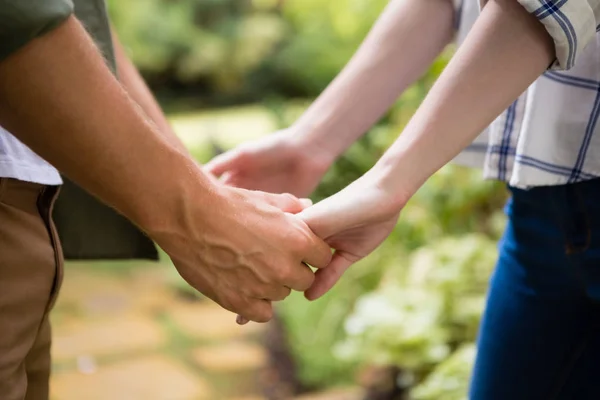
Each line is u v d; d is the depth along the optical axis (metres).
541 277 1.32
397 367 2.21
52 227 1.28
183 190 1.19
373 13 3.55
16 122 1.11
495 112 1.21
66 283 3.46
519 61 1.19
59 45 1.09
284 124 3.83
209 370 2.70
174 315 3.17
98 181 1.15
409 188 1.26
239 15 6.34
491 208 2.56
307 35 5.67
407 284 2.36
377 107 1.45
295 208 1.35
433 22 1.42
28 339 1.26
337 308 2.74
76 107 1.11
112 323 3.08
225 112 5.35
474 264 2.24
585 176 1.25
